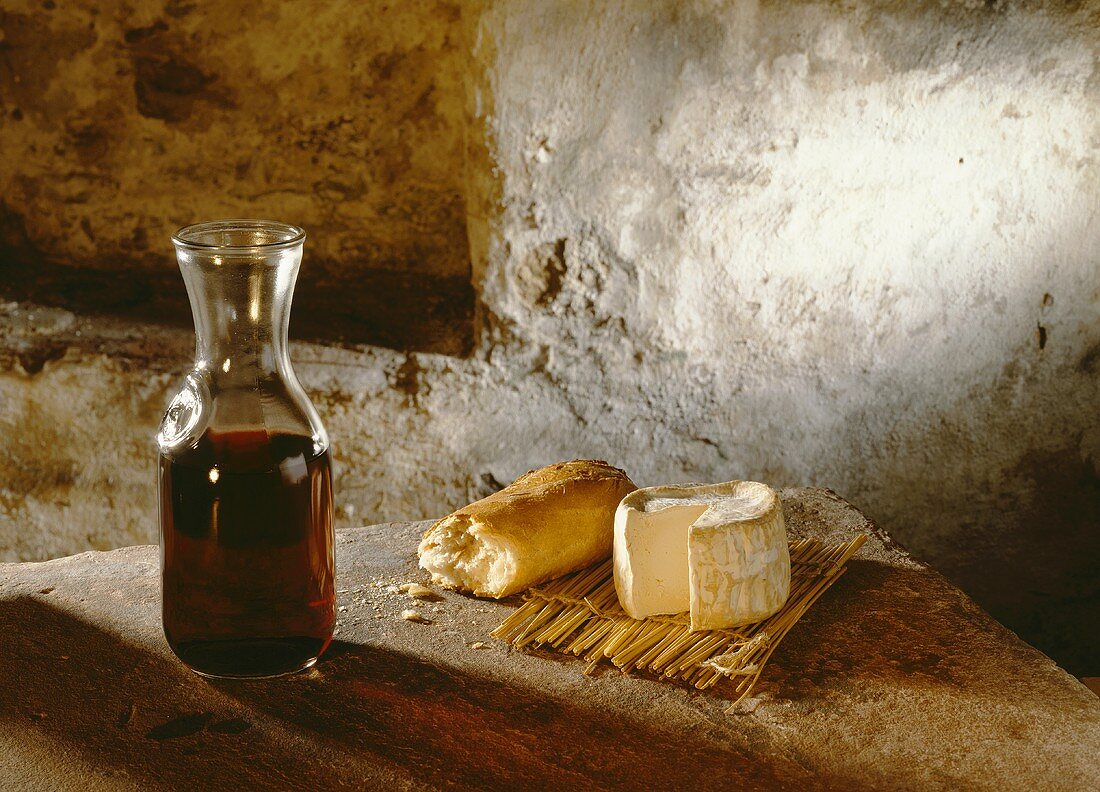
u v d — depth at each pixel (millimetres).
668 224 1811
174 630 913
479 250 1838
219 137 2055
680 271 1837
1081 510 2012
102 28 1997
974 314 1890
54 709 896
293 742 858
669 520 997
